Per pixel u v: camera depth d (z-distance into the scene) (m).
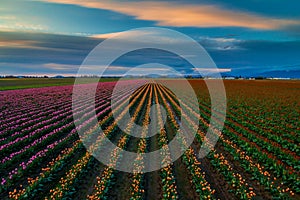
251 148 17.52
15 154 17.14
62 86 81.00
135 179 13.02
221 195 12.46
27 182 13.73
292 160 15.73
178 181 13.97
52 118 27.84
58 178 14.12
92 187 13.22
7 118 29.59
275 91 64.62
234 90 68.38
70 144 19.80
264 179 13.20
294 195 12.27
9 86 79.00
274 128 24.02
